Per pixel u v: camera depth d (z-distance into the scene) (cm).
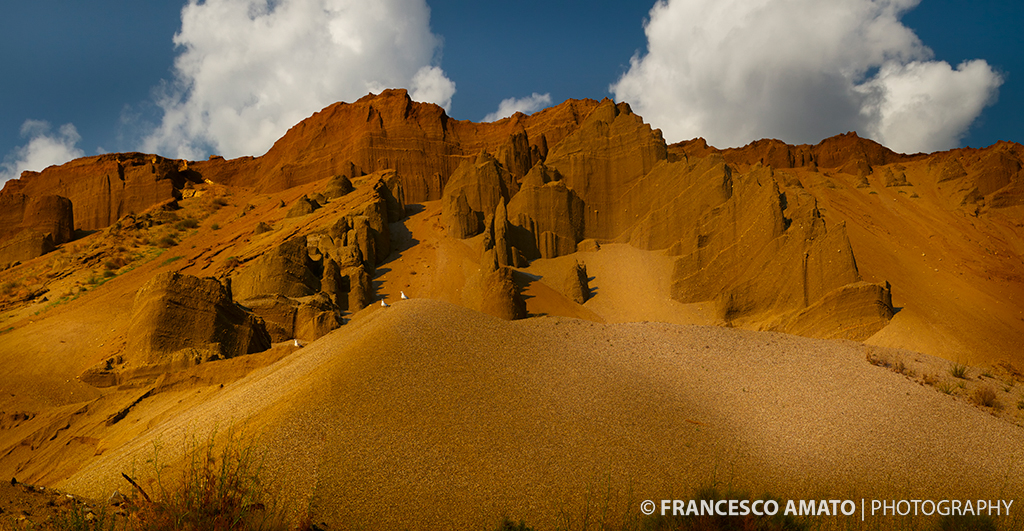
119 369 3319
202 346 3300
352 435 1219
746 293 4522
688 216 5834
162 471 1198
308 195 7525
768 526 1034
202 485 1030
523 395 1447
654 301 5128
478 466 1179
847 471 1271
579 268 5381
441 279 5603
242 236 6669
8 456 2481
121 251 6781
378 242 6116
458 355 1591
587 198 6606
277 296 4206
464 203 6569
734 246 4991
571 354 1744
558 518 1068
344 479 1106
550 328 1981
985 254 6519
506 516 1063
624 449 1282
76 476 1496
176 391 2736
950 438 1430
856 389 1673
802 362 1861
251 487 1030
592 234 6425
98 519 907
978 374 2022
